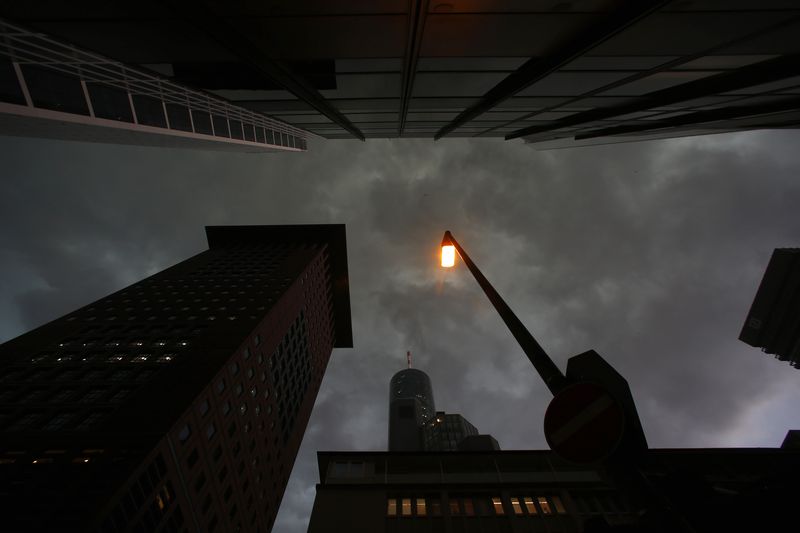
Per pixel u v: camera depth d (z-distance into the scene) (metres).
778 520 2.92
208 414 41.62
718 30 7.58
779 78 9.32
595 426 3.88
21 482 30.22
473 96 14.48
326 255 104.19
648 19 7.11
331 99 15.38
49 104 24.16
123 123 30.34
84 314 58.53
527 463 32.03
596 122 16.25
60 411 37.66
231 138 47.56
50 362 45.72
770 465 29.83
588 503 28.05
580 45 8.68
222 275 77.38
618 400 3.90
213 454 42.25
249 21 8.34
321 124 21.27
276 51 10.04
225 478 44.72
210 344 49.91
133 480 30.86
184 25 8.36
